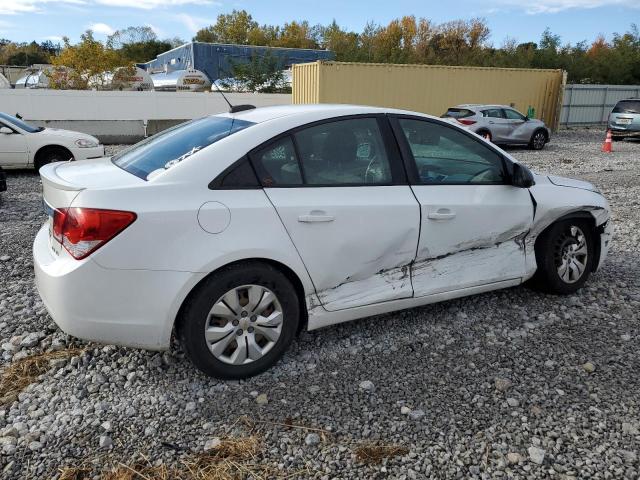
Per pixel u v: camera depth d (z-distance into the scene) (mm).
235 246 3078
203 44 33312
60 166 3738
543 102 24266
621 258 5809
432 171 3885
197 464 2631
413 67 20391
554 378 3402
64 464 2617
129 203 2924
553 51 44281
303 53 36500
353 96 19656
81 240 2898
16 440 2775
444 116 18156
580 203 4402
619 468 2623
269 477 2561
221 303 3143
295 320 3412
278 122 3395
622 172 12852
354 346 3770
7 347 3697
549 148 19125
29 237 6289
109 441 2768
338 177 3492
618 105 21156
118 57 33094
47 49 74125
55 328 3963
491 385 3320
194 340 3113
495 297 4625
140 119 20469
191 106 21625
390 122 3758
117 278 2918
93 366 3479
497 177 4164
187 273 2990
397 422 2959
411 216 3666
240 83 27484
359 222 3473
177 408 3057
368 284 3654
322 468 2623
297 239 3277
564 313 4340
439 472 2605
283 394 3197
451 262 3957
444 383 3338
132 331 3016
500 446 2777
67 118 19812
